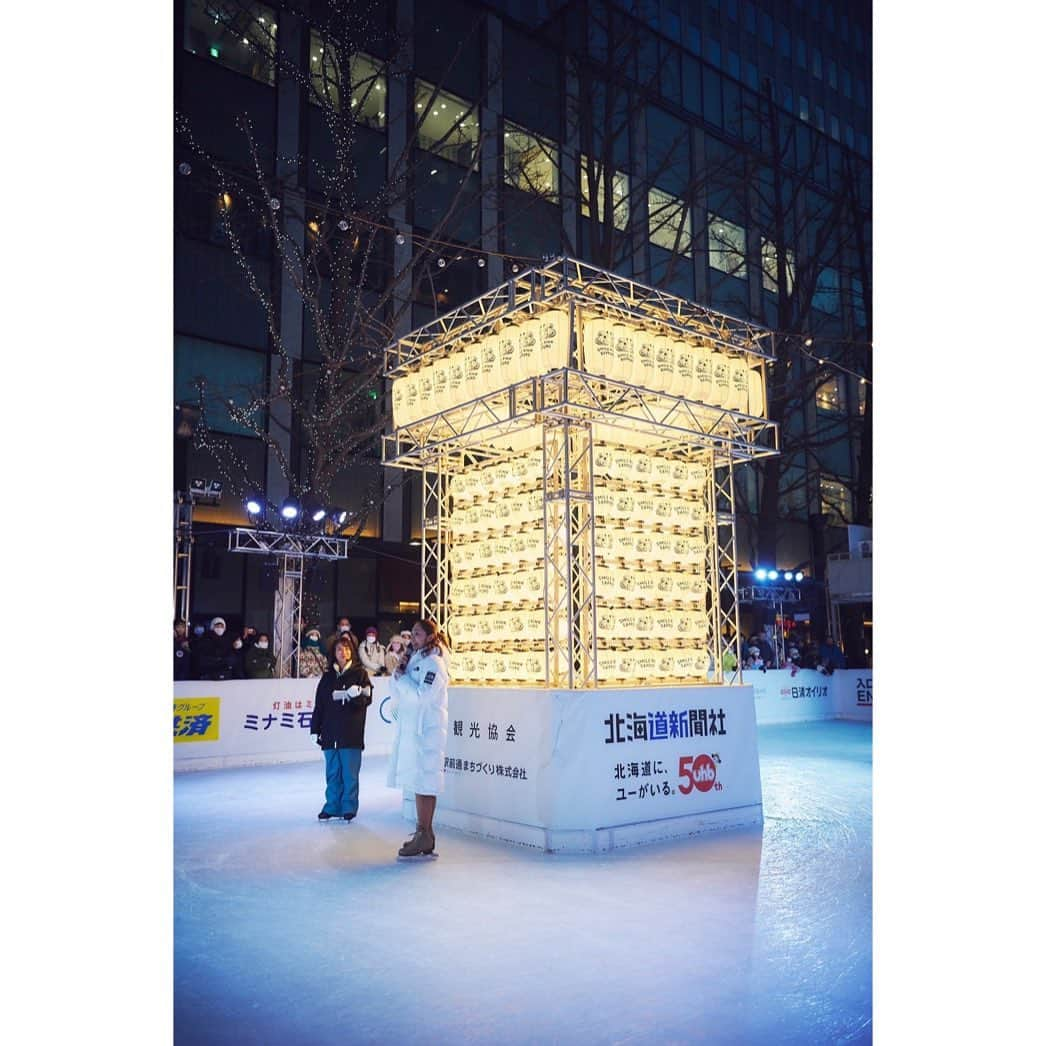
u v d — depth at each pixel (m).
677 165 25.84
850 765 12.30
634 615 8.29
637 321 8.02
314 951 4.81
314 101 20.16
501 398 7.93
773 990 4.25
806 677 19.30
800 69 30.95
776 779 11.05
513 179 23.19
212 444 18.53
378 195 20.38
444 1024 3.89
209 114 18.72
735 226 27.36
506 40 23.28
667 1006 4.07
